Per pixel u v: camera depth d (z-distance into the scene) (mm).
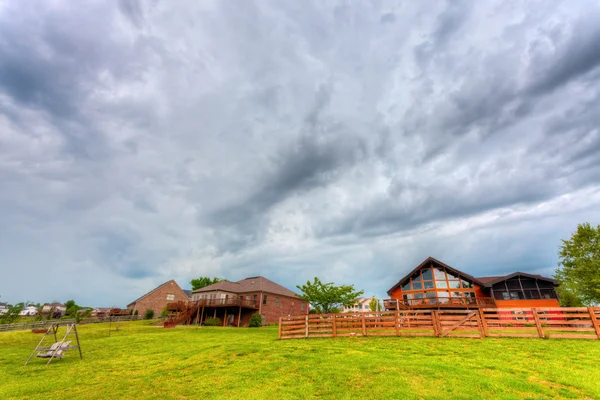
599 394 8219
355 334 18281
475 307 34812
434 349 13844
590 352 12477
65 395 9891
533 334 15953
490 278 42812
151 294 59844
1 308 75000
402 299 40250
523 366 10805
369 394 8672
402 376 9938
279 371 11328
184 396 9336
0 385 11031
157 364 13742
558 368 10430
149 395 9562
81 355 15945
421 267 40062
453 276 38906
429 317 17703
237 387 9836
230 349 15828
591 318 15570
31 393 10164
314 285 33188
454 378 9594
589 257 25203
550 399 8047
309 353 13922
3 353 18047
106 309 80562
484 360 11680
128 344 20172
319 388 9328
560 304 32344
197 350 16328
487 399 8039
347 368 11047
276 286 52594
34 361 15398
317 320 19234
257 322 40531
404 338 16828
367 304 69062
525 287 36469
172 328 33094
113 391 10133
